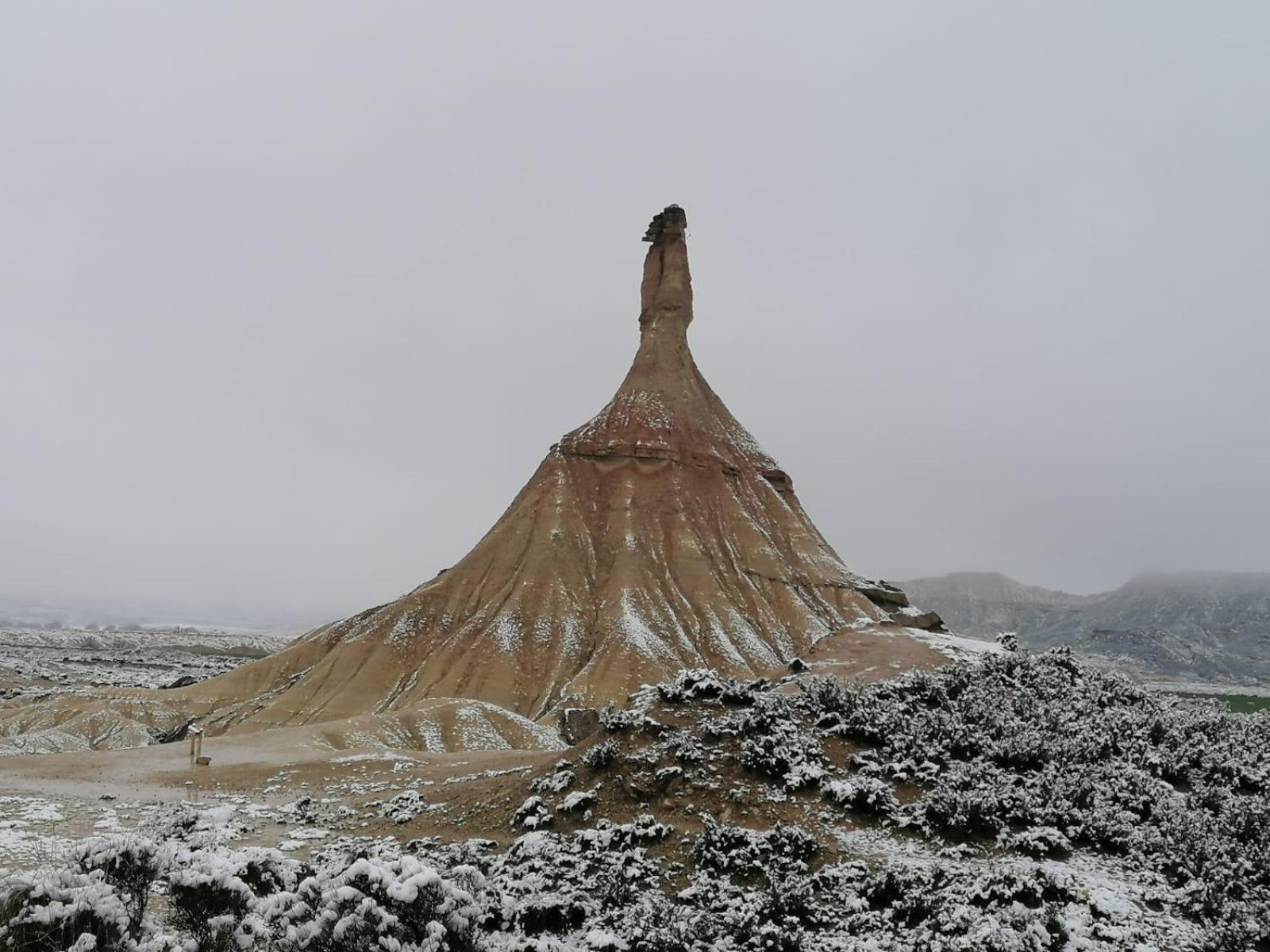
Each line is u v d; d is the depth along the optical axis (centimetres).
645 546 9331
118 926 1087
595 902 1467
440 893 1190
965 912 1316
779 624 8862
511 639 8100
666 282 11962
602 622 8325
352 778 2798
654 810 1814
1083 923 1276
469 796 2214
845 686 2322
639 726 2097
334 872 1329
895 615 9494
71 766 3147
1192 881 1394
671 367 11325
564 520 9506
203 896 1220
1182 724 2280
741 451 11119
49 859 1825
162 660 14488
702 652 8181
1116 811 1670
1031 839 1558
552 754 2775
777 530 10275
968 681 2470
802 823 1709
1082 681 2630
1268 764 2050
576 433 10756
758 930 1347
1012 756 1934
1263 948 1211
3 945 1029
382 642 8238
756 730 2016
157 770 3080
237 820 2286
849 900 1435
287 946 1102
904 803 1764
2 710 6581
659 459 10156
